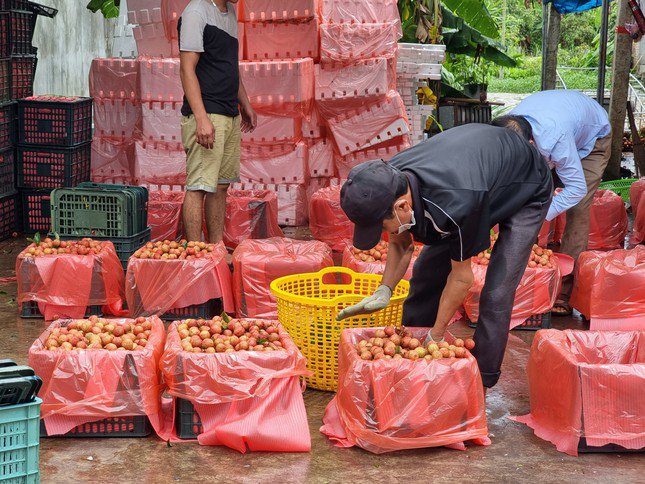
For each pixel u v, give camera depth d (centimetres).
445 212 339
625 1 998
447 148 353
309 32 777
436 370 353
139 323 403
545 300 523
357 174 331
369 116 779
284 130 775
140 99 775
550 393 373
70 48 1233
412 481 332
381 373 353
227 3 584
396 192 330
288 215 795
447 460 352
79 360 360
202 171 580
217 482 330
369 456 354
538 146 470
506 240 383
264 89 757
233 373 359
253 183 793
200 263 520
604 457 356
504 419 396
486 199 345
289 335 400
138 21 780
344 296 414
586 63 2720
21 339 494
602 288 521
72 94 1248
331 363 421
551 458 355
